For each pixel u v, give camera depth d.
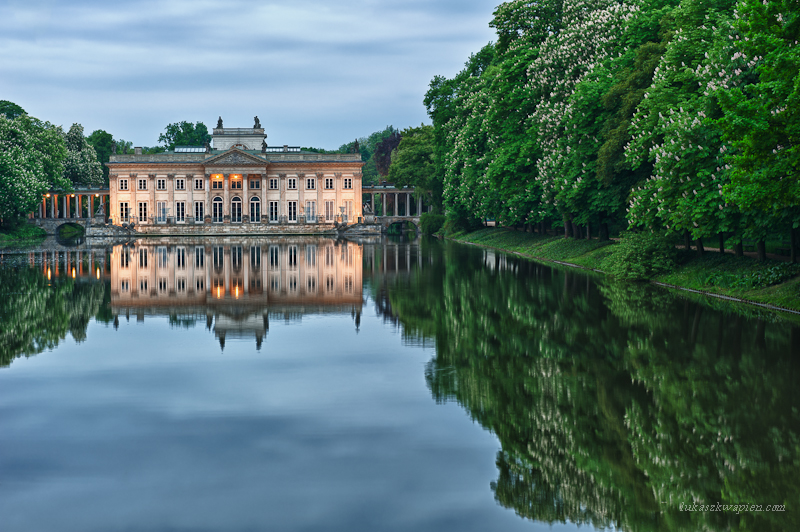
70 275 59.38
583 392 21.80
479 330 31.98
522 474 15.78
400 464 16.38
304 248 102.62
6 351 28.28
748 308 36.78
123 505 14.34
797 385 21.95
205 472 15.91
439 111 134.50
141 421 19.27
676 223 42.91
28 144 148.62
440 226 154.38
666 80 47.00
